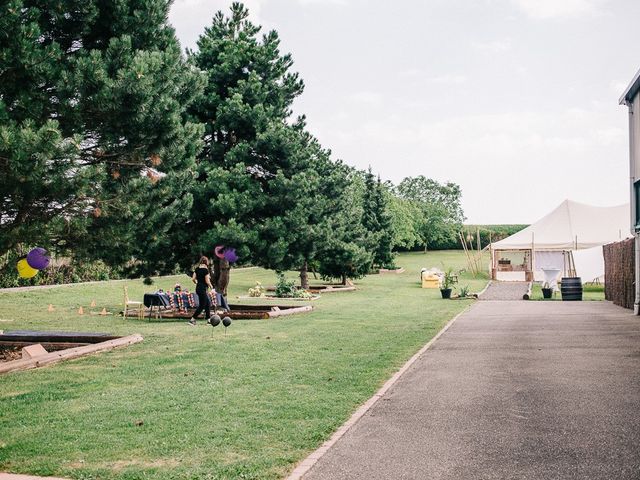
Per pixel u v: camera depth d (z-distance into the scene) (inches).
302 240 849.5
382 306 985.5
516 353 465.7
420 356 454.0
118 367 408.5
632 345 499.2
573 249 1717.5
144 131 452.8
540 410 285.3
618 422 262.1
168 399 312.5
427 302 1096.8
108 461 216.8
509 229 3580.2
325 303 1054.4
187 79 518.3
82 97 417.4
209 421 268.5
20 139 370.0
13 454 224.8
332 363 422.9
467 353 468.4
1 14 379.6
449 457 218.7
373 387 342.3
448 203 4160.9
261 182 891.4
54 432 252.8
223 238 765.3
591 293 1380.4
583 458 215.6
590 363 413.7
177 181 534.6
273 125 840.3
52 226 430.0
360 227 1565.0
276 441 238.5
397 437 244.4
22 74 403.9
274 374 381.4
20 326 685.3
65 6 431.5
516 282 1743.4
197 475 200.7
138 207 478.3
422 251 3508.9
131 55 440.8
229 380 362.3
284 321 729.6
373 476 199.6
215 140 887.7
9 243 420.5
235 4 916.6
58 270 1189.7
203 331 625.9
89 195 445.7
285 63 909.8
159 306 799.7
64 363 427.2
